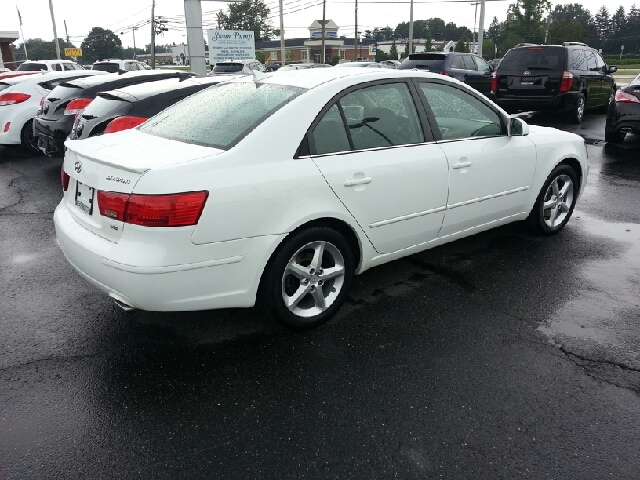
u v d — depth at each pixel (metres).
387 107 3.57
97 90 7.35
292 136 3.06
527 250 4.68
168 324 3.47
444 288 3.96
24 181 7.53
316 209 3.11
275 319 3.23
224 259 2.85
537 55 11.27
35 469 2.28
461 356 3.09
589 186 6.88
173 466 2.29
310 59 78.56
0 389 2.81
